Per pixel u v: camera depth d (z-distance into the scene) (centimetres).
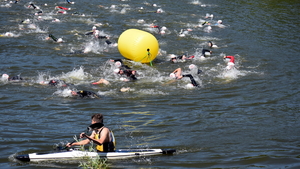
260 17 3441
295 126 1105
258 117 1202
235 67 1939
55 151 866
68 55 2044
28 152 880
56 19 2869
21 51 2062
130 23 2939
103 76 1723
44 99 1366
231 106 1332
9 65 1800
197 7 3841
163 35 2633
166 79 1706
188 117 1195
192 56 2091
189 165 813
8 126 1068
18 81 1571
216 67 1938
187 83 1652
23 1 3666
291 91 1536
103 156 850
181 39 2550
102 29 2706
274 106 1331
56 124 1100
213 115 1221
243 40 2592
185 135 1025
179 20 3164
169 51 2255
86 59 1992
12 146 914
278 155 866
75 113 1216
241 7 3931
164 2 4034
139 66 1920
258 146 934
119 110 1262
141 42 1909
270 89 1568
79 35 2498
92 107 1287
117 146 933
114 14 3253
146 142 966
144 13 3372
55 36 2431
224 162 828
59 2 3703
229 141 975
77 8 3441
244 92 1526
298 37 2723
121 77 1691
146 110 1269
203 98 1438
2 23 2706
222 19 3300
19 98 1363
